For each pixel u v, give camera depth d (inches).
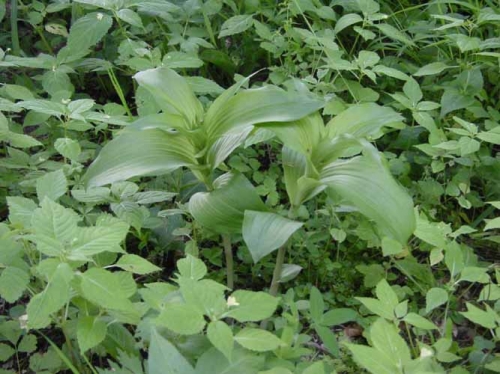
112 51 73.4
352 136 40.9
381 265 57.8
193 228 55.3
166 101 43.8
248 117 41.3
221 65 73.8
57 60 63.9
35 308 35.9
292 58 72.3
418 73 66.1
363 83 72.7
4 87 60.8
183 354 40.1
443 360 42.7
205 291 37.5
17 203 44.0
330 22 79.3
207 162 45.1
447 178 64.4
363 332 49.6
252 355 37.6
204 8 71.7
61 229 38.4
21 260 42.2
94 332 39.1
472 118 68.1
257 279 57.1
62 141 52.3
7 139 53.7
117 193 52.3
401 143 64.9
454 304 55.0
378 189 40.3
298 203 45.1
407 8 80.3
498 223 47.4
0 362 48.8
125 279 39.5
